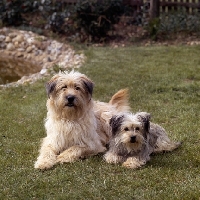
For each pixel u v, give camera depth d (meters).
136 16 7.16
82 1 6.72
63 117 2.83
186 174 2.52
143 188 2.37
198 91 4.23
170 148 2.89
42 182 2.44
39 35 6.90
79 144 2.84
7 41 6.85
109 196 2.28
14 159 2.83
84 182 2.44
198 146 2.93
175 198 2.24
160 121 3.51
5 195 2.33
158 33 6.68
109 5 6.69
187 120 3.46
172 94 4.14
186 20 6.76
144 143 2.67
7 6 7.26
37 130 3.38
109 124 2.85
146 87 4.36
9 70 5.86
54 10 7.28
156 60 5.45
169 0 7.10
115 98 3.31
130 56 5.70
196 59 5.43
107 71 4.98
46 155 2.75
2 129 3.44
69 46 6.41
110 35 6.91
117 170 2.58
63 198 2.27
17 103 4.09
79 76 2.83
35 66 6.11
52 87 2.81
